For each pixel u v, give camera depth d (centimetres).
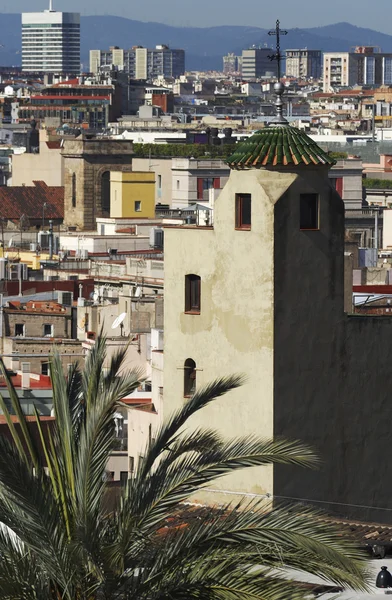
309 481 13812
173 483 9619
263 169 13725
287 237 13675
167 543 9612
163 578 9431
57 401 9900
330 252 13850
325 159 13812
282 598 9431
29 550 9488
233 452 9781
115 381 9944
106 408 9712
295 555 9569
